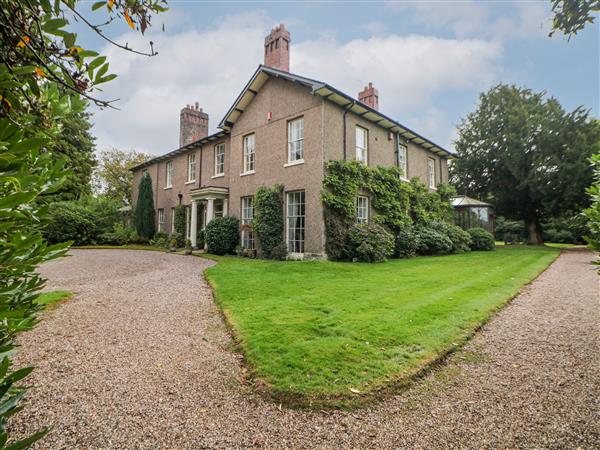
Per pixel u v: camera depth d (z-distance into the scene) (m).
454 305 4.88
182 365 3.11
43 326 4.08
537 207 22.11
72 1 1.33
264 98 12.53
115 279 7.23
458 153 25.52
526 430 2.16
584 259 12.02
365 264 9.71
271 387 2.63
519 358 3.29
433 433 2.14
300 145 11.23
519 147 21.14
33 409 2.33
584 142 18.38
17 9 1.21
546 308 5.04
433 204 16.12
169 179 18.97
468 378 2.89
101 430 2.12
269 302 5.11
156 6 1.57
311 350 3.23
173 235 16.25
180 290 6.19
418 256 13.11
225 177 14.57
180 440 2.05
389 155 13.41
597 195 2.90
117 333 3.90
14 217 0.99
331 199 10.30
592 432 2.12
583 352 3.39
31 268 1.10
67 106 1.51
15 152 0.90
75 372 2.91
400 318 4.25
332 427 2.21
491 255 13.24
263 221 11.55
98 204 18.67
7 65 1.14
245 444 2.04
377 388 2.63
